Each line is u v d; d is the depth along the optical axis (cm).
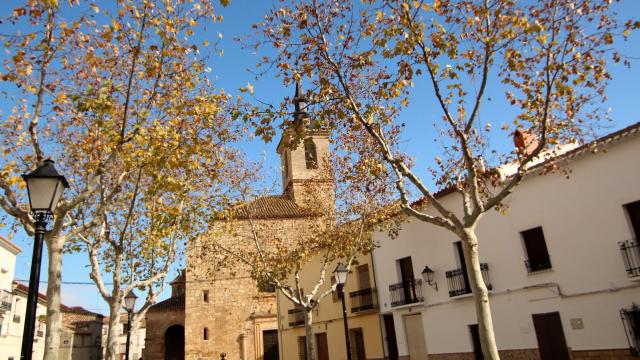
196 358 3338
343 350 2478
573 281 1483
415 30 1050
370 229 2088
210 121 1247
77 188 1429
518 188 1667
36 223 768
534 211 1612
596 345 1404
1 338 2536
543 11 1041
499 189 1694
